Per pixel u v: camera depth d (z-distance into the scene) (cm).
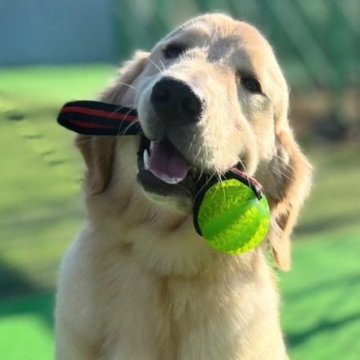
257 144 335
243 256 332
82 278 331
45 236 662
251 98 331
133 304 324
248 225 305
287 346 470
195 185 304
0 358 434
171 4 1251
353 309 528
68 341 331
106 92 353
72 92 1235
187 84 278
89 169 338
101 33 1825
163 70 307
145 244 322
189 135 283
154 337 325
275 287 358
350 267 609
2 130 1020
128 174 322
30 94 1187
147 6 1282
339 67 1182
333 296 550
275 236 352
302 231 701
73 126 324
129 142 320
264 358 331
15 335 462
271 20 1224
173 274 324
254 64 329
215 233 304
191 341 325
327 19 1187
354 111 1230
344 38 1184
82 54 1816
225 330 324
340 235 690
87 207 337
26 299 515
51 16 1780
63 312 331
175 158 291
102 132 320
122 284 326
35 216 725
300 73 1221
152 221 320
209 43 331
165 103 279
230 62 325
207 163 292
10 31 1748
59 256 607
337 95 1176
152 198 291
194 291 325
